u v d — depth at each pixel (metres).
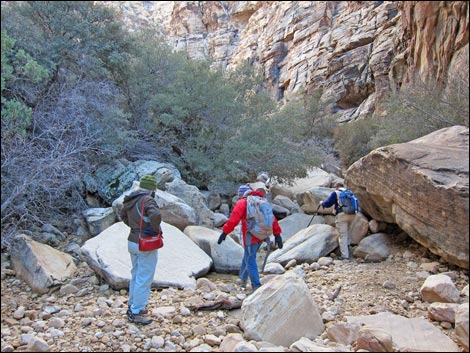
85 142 7.87
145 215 4.29
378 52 25.91
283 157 11.54
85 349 3.72
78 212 7.82
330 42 31.88
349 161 18.09
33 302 5.02
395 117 13.09
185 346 3.77
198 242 6.75
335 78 29.05
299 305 4.02
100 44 8.72
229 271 6.41
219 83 11.22
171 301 4.90
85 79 8.11
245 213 5.15
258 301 4.04
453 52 15.23
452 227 5.18
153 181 4.49
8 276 5.70
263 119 11.73
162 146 10.89
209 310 4.65
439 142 7.07
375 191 6.63
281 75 38.16
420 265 5.87
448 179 5.39
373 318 4.18
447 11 15.64
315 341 3.81
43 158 6.71
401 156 6.05
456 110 10.74
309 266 6.29
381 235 6.87
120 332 4.00
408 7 19.62
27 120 6.14
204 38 49.62
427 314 4.37
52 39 7.43
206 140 10.69
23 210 6.66
